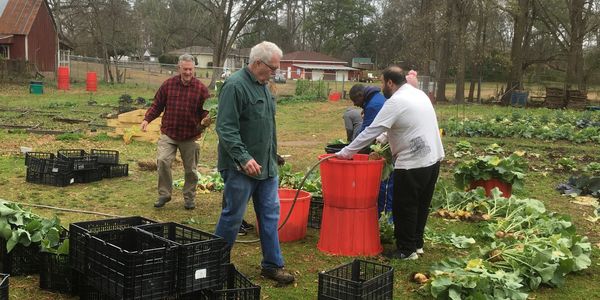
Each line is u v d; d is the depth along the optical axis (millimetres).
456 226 7070
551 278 5020
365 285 4191
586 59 43062
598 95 40750
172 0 71688
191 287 3967
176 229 4484
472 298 4422
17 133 14703
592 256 6086
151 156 12039
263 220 4945
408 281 5137
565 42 39656
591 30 38781
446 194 7871
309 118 23297
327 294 4297
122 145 13391
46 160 8750
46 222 5012
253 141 4691
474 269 4766
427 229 6770
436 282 4562
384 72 5699
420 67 43844
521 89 37125
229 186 4715
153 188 8836
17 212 4996
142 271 3768
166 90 7387
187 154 7492
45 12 42500
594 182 9438
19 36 40031
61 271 4594
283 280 4957
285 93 37906
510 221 6844
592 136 17156
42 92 30672
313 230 6785
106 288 3924
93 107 23438
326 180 5832
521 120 20594
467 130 18266
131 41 59094
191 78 7324
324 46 84062
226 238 4797
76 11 53500
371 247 5859
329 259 5684
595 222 7645
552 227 6246
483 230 6539
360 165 5652
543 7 38625
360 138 5445
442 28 35281
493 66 58250
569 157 13930
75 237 4309
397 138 5480
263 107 4699
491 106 33750
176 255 3902
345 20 83438
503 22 45031
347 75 72562
